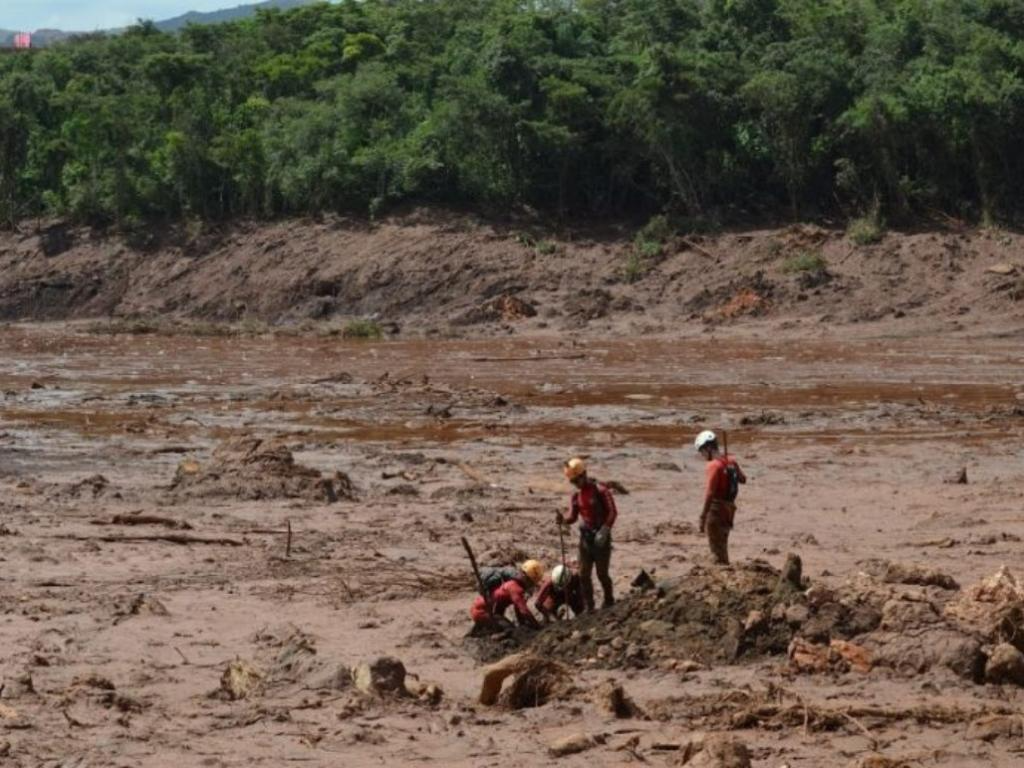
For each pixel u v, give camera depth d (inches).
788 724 573.3
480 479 1300.4
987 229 3282.5
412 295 3420.3
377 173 3727.9
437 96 3976.4
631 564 895.7
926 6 3769.7
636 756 532.7
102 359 2669.8
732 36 3838.6
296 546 967.6
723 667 649.6
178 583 853.8
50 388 2144.4
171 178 3912.4
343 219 3727.9
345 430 1679.4
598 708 586.9
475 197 3708.2
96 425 1718.8
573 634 690.8
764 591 690.8
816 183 3521.2
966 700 600.4
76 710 587.8
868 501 1171.3
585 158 3639.3
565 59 3784.5
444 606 796.0
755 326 3048.7
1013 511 1114.7
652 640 673.6
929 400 1945.1
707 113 3501.5
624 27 3988.7
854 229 3287.4
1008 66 3533.5
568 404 1935.3
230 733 560.7
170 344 3011.8
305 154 3816.4
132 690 626.8
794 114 3444.9
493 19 4237.2
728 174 3540.8
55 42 5036.9
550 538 1003.3
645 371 2359.7
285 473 1221.1
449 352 2741.1
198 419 1779.0
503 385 2171.5
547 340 2987.2
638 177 3671.3
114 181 3944.4
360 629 743.1
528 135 3612.2
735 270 3250.5
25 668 660.7
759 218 3506.4
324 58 4325.8
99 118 4037.9
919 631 649.0
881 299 3078.2
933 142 3412.9
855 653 641.0
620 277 3331.7
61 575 874.8
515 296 3304.6
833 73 3469.5
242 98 4242.1
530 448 1523.1
